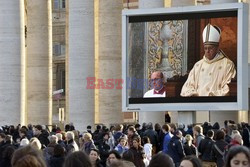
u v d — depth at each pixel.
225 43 64.19
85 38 78.31
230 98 64.00
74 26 78.50
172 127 54.06
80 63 78.31
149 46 67.19
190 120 66.56
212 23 64.62
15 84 77.44
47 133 54.91
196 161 21.84
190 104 65.25
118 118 81.19
